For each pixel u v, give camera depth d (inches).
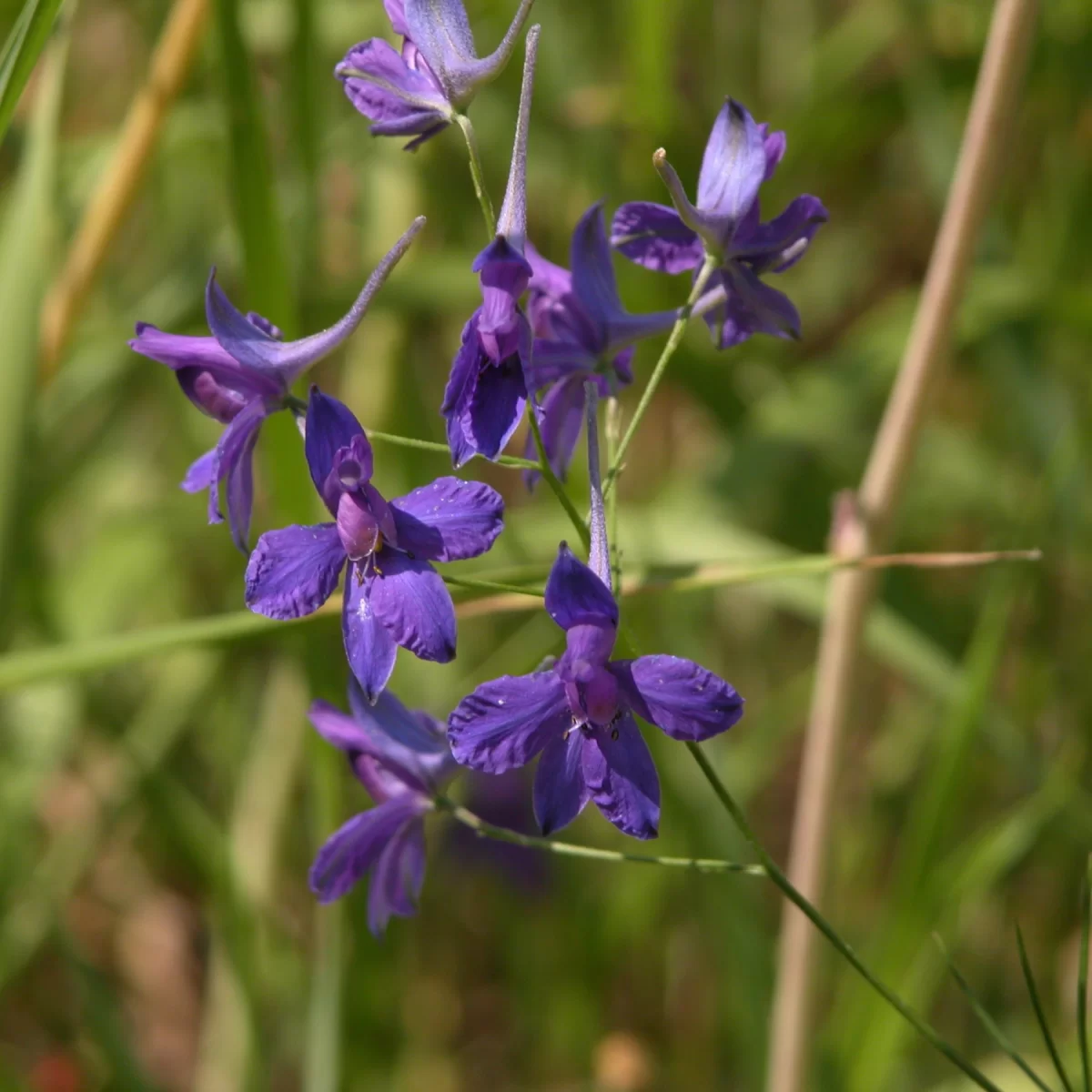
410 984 30.9
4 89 21.3
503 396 20.2
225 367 20.7
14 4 28.6
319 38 25.3
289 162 28.4
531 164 29.5
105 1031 24.7
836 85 30.3
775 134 21.2
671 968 30.3
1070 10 29.2
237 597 30.1
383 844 21.3
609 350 21.2
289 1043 28.3
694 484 27.0
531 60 20.3
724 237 20.9
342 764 28.1
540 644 29.0
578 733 20.3
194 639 22.6
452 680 29.0
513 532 25.8
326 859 21.2
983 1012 21.4
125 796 27.1
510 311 20.2
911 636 24.6
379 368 28.5
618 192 28.3
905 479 23.4
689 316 21.0
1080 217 30.5
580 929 29.6
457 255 27.4
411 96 20.8
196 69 28.3
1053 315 27.2
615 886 29.5
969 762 23.5
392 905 21.4
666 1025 30.6
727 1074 29.2
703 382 28.4
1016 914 28.9
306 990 28.2
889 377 29.2
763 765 31.0
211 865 24.8
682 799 24.3
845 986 24.6
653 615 28.4
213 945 28.8
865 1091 23.8
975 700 23.5
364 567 20.3
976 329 27.1
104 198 24.2
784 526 31.2
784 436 27.2
